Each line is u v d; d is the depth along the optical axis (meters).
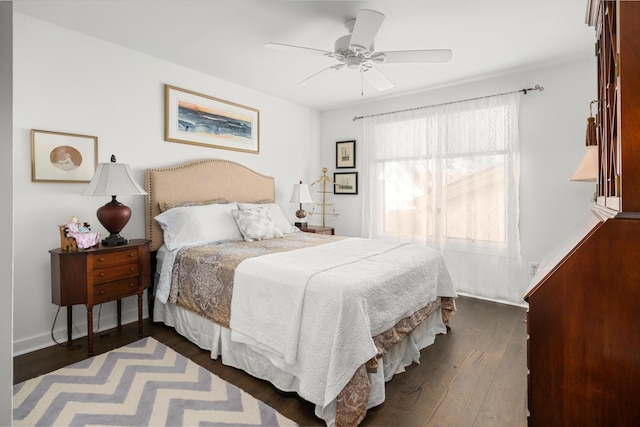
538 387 1.02
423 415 1.74
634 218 0.91
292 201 4.44
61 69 2.55
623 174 0.90
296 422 1.67
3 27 0.82
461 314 3.21
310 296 1.75
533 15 2.37
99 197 2.79
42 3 2.23
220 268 2.27
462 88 3.81
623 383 0.92
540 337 1.02
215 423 1.65
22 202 2.39
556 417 1.00
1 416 0.83
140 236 3.08
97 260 2.35
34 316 2.44
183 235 2.84
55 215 2.54
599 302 0.94
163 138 3.25
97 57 2.76
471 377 2.10
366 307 1.74
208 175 3.54
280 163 4.55
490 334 2.75
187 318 2.55
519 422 1.68
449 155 3.86
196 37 2.74
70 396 1.84
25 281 2.40
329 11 2.34
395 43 2.79
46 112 2.48
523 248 3.48
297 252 2.50
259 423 1.66
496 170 3.55
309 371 1.66
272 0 2.21
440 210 3.93
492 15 2.38
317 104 4.77
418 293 2.32
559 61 3.17
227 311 2.18
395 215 4.32
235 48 2.95
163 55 3.10
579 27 2.54
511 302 3.51
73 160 2.62
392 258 2.35
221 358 2.28
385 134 4.41
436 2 2.22
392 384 2.02
